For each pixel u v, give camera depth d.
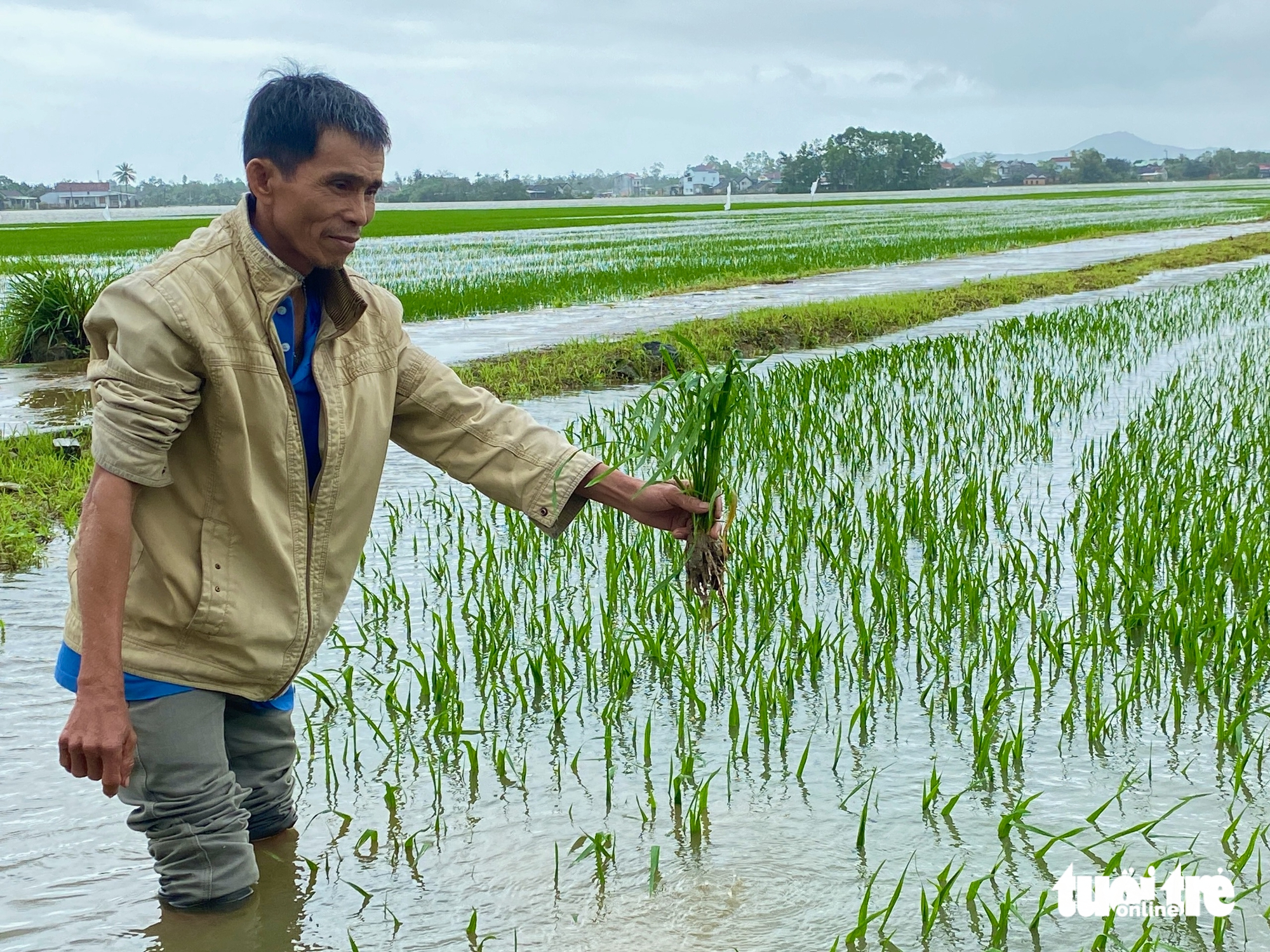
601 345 11.82
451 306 16.33
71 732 2.25
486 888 2.95
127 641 2.45
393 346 2.70
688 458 2.79
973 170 164.88
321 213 2.35
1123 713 3.77
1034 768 3.53
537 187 186.62
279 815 3.08
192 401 2.34
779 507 6.34
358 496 2.65
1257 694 4.00
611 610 4.86
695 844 3.14
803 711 3.95
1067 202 71.12
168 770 2.52
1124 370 10.73
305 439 2.55
